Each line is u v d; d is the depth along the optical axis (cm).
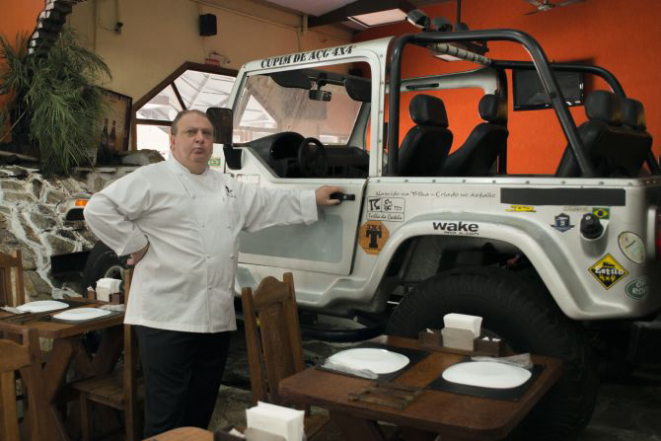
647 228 227
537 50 252
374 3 747
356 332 304
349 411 152
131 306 237
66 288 483
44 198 475
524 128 793
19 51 475
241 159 337
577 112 757
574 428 237
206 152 241
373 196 283
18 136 484
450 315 199
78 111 486
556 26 780
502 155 373
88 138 496
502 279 250
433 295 261
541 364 183
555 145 770
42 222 472
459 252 306
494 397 154
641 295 226
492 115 310
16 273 308
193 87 746
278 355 230
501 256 316
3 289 304
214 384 250
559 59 780
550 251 236
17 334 263
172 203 233
